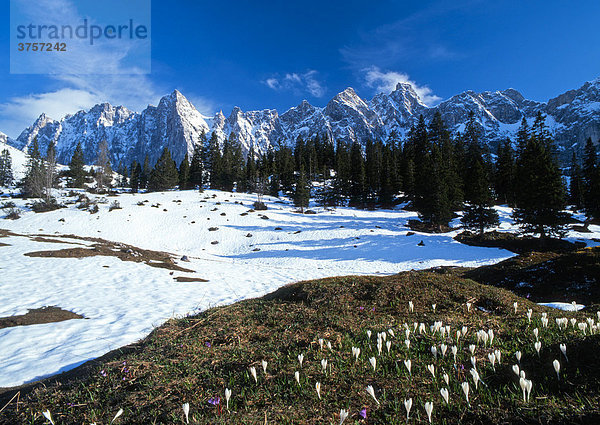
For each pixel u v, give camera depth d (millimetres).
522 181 39469
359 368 3771
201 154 103438
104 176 87500
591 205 48000
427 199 49656
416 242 38812
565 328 4430
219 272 24281
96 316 11062
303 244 41906
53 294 13719
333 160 122000
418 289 7344
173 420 3023
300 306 7301
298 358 3859
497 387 3115
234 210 60188
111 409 3531
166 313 11656
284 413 2963
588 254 12555
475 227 45375
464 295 7000
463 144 84500
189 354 4945
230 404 3221
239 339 5480
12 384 5898
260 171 99438
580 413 2377
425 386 3250
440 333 4461
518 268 14648
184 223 51969
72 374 5789
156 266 22969
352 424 2709
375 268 28734
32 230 41906
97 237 40750
